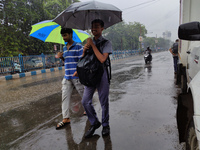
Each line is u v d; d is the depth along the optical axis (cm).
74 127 285
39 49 1903
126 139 235
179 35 189
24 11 1609
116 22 250
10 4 1520
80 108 378
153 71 875
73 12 209
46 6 2077
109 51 217
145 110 333
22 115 364
